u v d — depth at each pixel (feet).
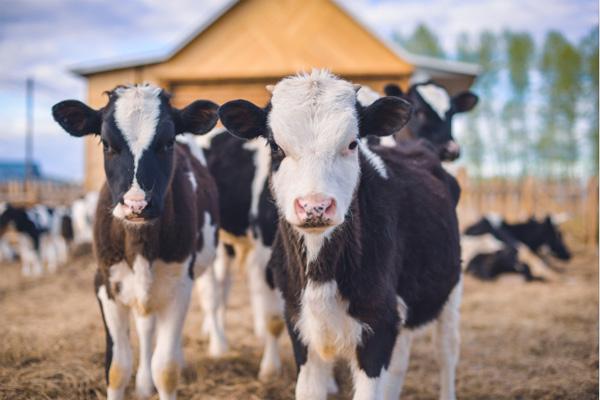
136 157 11.79
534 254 37.29
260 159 18.21
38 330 20.76
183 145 16.83
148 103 12.36
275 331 16.61
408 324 12.41
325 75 10.78
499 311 25.72
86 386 15.02
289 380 16.30
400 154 14.01
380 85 40.42
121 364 12.67
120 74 43.04
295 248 10.47
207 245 15.97
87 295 29.71
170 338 12.99
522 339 21.09
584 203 52.85
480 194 52.03
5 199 61.31
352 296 10.35
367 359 10.57
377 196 11.14
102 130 12.19
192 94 41.39
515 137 139.74
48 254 41.50
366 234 10.57
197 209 14.93
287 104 10.09
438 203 13.10
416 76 41.98
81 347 18.51
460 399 15.38
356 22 40.29
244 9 41.06
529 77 135.44
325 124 9.77
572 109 125.90
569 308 26.14
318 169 9.51
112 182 12.00
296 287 10.75
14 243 51.08
